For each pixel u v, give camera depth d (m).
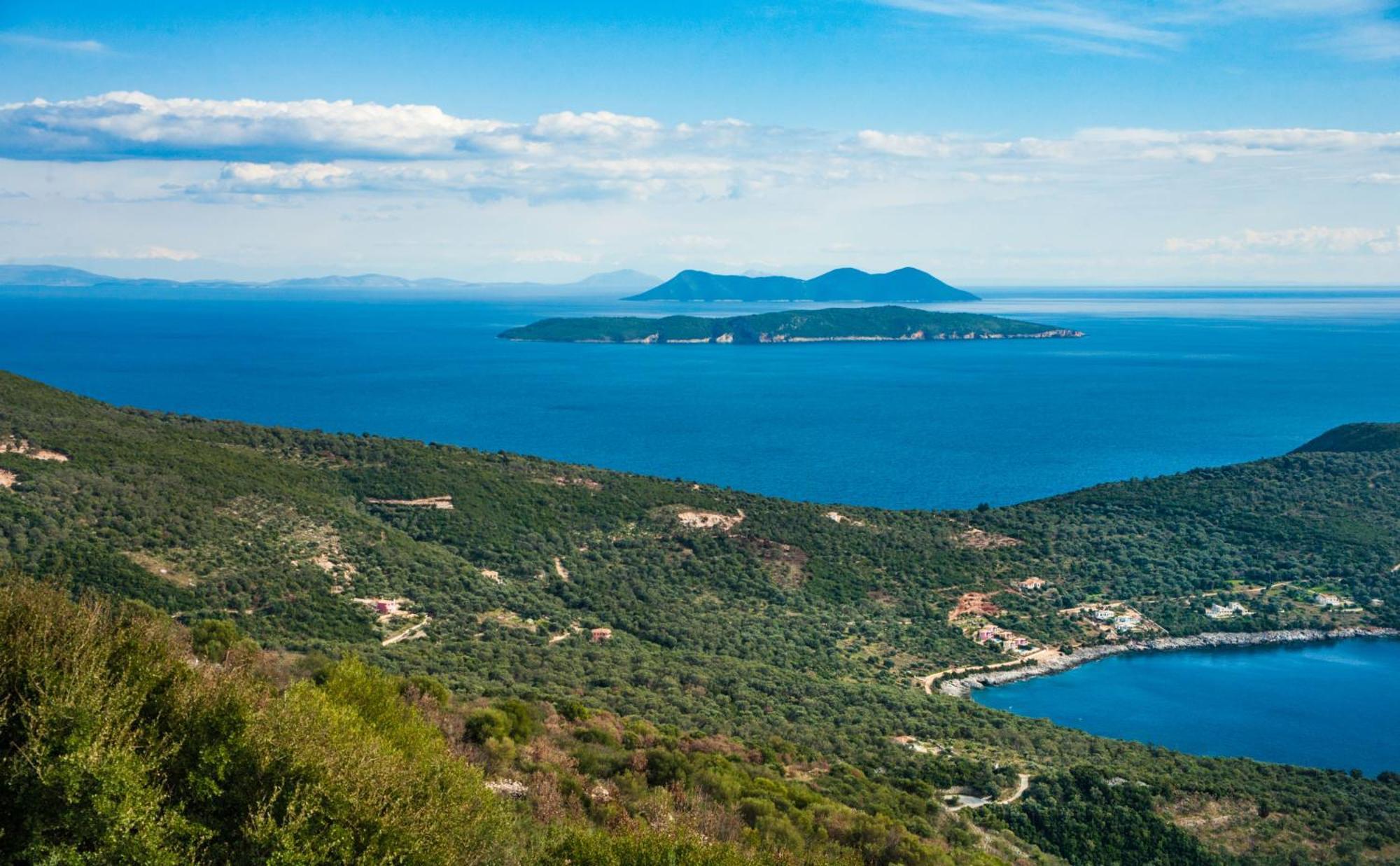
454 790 26.97
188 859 19.88
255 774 22.06
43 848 18.62
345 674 33.16
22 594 22.36
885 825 41.66
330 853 21.50
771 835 36.22
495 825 27.41
